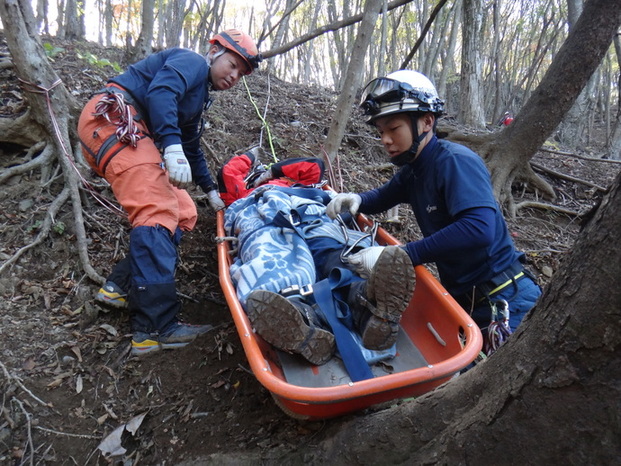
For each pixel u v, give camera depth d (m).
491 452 1.21
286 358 1.85
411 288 1.71
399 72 2.02
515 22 15.70
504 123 10.02
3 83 3.94
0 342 2.35
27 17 3.28
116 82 2.55
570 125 8.49
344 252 2.20
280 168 3.24
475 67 6.62
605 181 5.34
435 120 2.08
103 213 3.30
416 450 1.46
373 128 5.38
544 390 1.07
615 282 0.91
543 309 1.13
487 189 1.96
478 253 2.12
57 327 2.52
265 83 6.21
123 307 2.59
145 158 2.46
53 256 2.94
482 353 2.26
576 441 1.02
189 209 2.96
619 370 0.94
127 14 12.06
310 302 1.96
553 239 4.34
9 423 2.04
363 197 2.56
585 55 4.09
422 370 1.58
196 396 2.20
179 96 2.43
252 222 2.54
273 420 2.02
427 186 2.12
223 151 4.23
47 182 3.29
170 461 1.97
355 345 1.79
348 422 1.71
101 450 1.98
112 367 2.35
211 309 2.81
